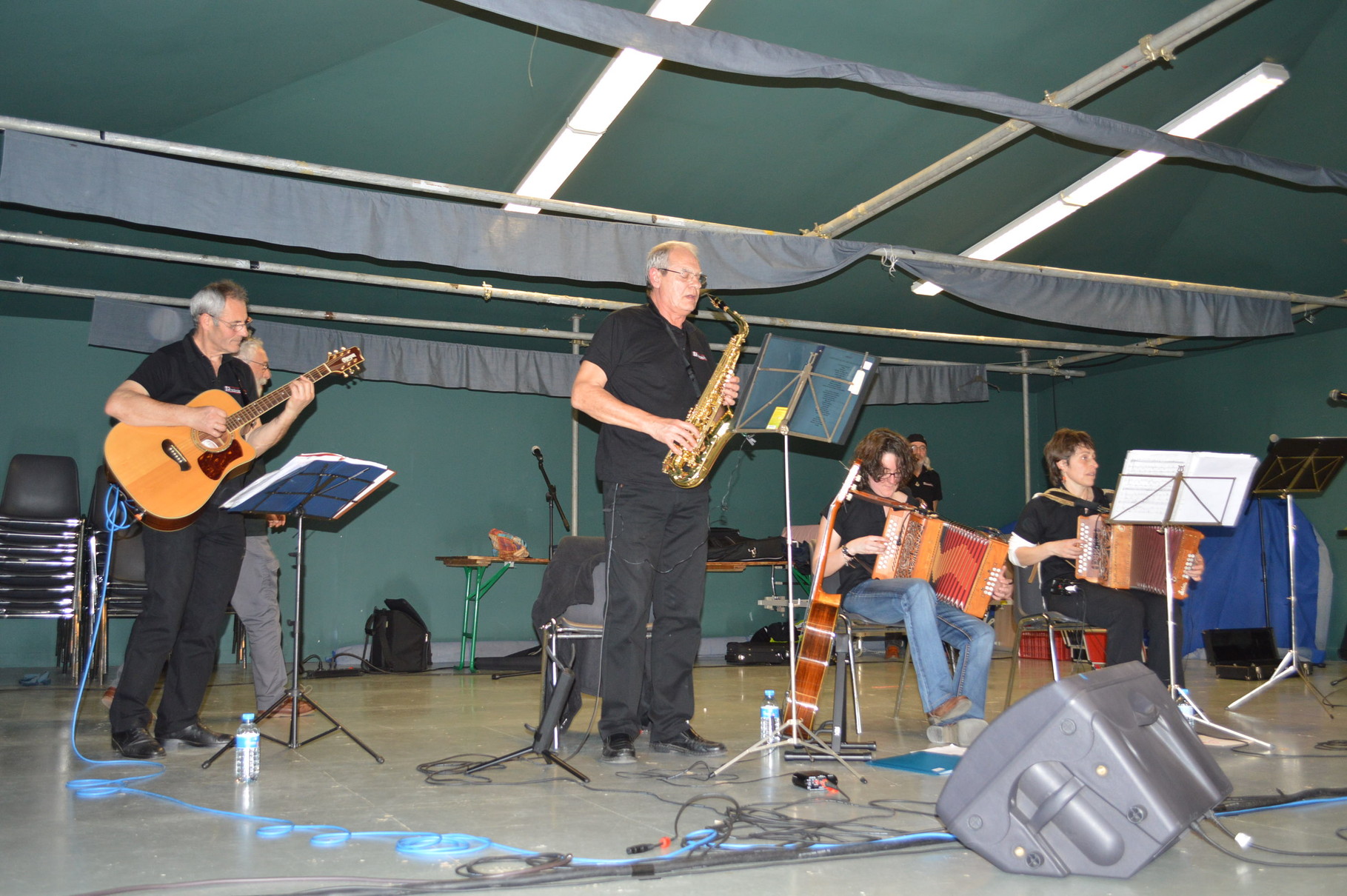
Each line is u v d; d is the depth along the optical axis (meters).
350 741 3.83
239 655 7.45
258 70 4.36
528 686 6.25
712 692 5.79
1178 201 6.58
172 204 4.20
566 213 5.76
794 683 3.48
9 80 4.05
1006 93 5.24
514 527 8.68
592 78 4.77
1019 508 10.43
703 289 3.67
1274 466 5.03
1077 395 10.23
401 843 2.22
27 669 6.89
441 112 4.87
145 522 3.53
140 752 3.41
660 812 2.56
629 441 3.52
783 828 2.37
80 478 7.35
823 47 4.79
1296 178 4.99
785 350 3.29
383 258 4.59
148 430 3.46
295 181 4.44
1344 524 7.94
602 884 1.97
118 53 4.01
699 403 3.57
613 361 3.53
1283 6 5.01
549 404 8.93
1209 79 5.43
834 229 5.89
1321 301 6.88
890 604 3.93
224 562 3.71
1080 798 2.02
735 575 9.41
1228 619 7.86
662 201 5.81
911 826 2.41
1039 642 8.13
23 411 7.26
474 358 7.52
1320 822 2.49
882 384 8.38
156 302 6.32
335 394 8.18
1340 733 4.04
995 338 8.02
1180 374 9.19
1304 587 7.73
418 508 8.37
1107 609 4.17
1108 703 2.07
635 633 3.47
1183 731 2.19
